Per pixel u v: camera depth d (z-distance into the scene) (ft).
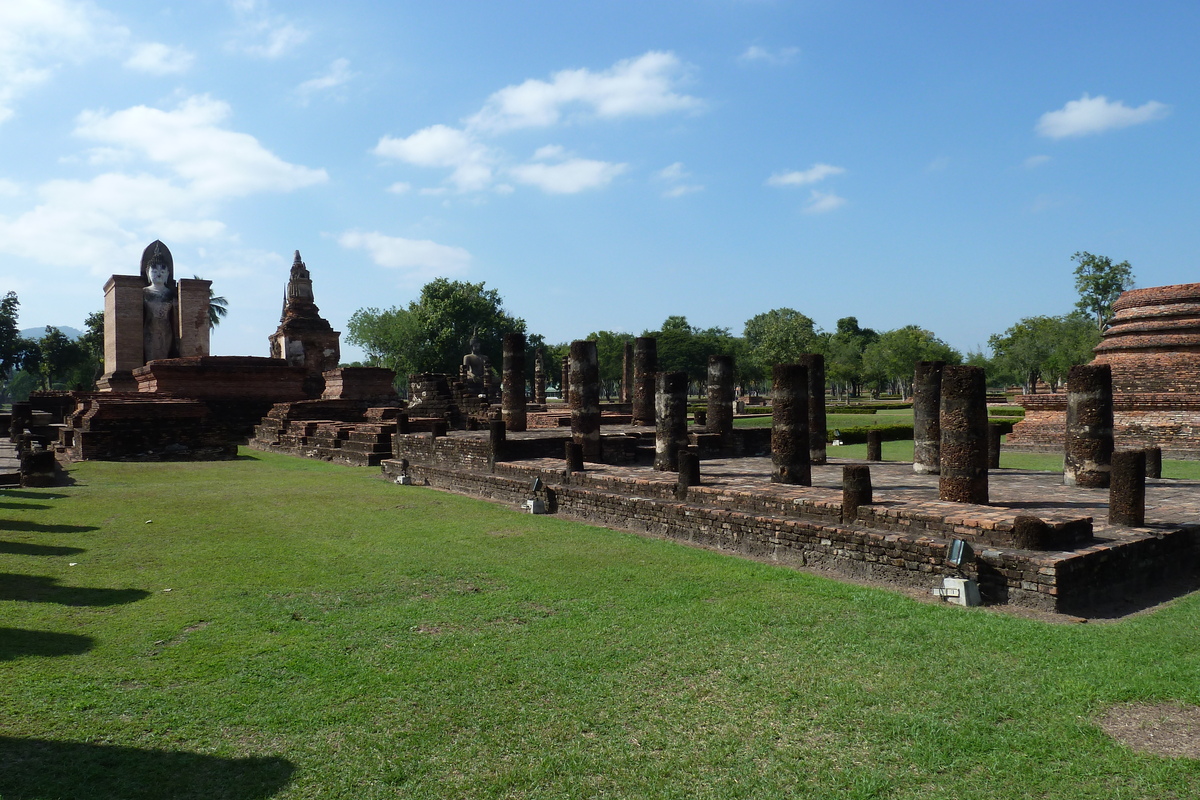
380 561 30.78
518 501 47.70
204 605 24.36
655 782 13.96
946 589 25.41
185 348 127.65
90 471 60.59
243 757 14.70
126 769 14.15
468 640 21.27
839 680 18.52
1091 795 13.51
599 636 21.62
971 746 15.24
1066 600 24.14
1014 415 123.03
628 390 141.18
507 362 77.56
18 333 200.44
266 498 47.44
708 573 28.91
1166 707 16.94
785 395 39.52
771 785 13.88
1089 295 193.88
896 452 75.15
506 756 14.89
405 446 69.82
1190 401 70.13
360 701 17.24
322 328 135.33
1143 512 29.76
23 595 24.99
